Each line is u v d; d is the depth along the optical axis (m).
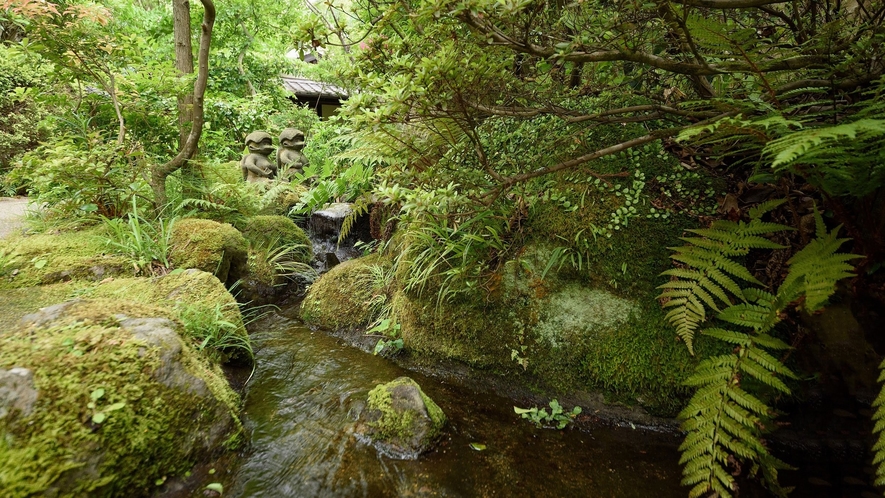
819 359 1.54
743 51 1.21
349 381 2.08
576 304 1.90
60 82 3.60
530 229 2.13
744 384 1.40
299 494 1.34
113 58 3.49
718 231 1.52
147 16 10.12
